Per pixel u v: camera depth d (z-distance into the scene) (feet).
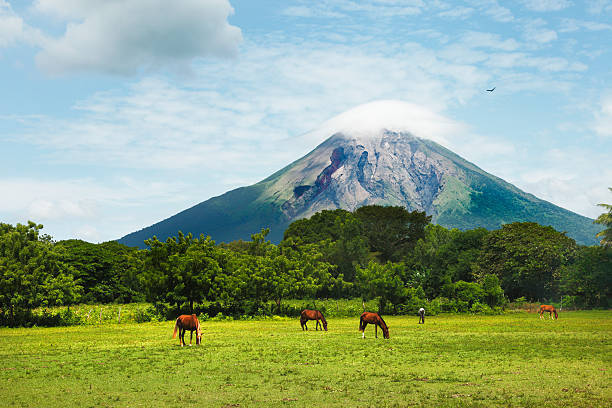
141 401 45.57
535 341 89.20
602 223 269.85
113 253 335.88
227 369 61.16
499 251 308.40
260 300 198.70
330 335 106.63
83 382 53.98
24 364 66.08
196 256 189.88
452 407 42.98
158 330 127.44
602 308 225.97
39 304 154.61
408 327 131.95
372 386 51.16
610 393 47.47
